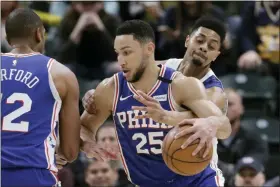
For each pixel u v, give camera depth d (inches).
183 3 709.9
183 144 334.6
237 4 848.3
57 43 737.0
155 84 363.9
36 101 349.4
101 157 382.6
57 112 356.8
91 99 382.6
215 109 350.6
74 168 605.0
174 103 362.3
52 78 353.7
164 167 372.2
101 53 717.3
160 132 365.1
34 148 346.9
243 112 713.0
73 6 728.3
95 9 721.0
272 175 642.2
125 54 356.8
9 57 357.7
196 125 335.9
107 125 597.3
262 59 755.4
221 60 729.0
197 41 400.8
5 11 674.8
